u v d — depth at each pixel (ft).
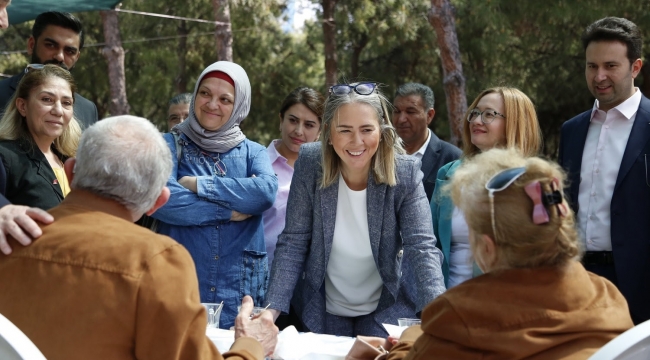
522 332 5.92
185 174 12.09
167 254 6.40
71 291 6.19
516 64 41.24
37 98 11.75
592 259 13.00
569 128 13.74
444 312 6.17
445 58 32.45
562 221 6.07
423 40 44.32
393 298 10.62
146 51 48.78
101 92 54.34
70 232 6.46
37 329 6.18
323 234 10.56
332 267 10.73
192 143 12.34
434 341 6.25
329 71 43.86
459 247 12.03
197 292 6.43
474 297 6.14
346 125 9.97
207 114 12.18
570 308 6.06
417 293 10.28
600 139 13.12
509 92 11.65
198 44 50.93
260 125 50.31
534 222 5.96
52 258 6.32
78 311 6.15
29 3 28.35
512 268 6.17
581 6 34.30
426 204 10.58
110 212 6.75
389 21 42.65
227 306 11.66
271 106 48.98
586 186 13.16
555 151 43.96
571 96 40.68
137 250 6.32
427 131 17.35
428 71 48.11
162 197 7.21
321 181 10.54
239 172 12.30
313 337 9.39
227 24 40.98
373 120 10.02
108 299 6.15
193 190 11.71
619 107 12.99
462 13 39.86
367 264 10.64
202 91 12.25
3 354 5.47
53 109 11.82
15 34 56.13
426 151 17.07
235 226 11.94
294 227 10.76
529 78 41.34
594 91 13.17
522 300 6.06
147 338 6.15
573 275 6.21
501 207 6.07
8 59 53.88
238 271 11.83
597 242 12.92
